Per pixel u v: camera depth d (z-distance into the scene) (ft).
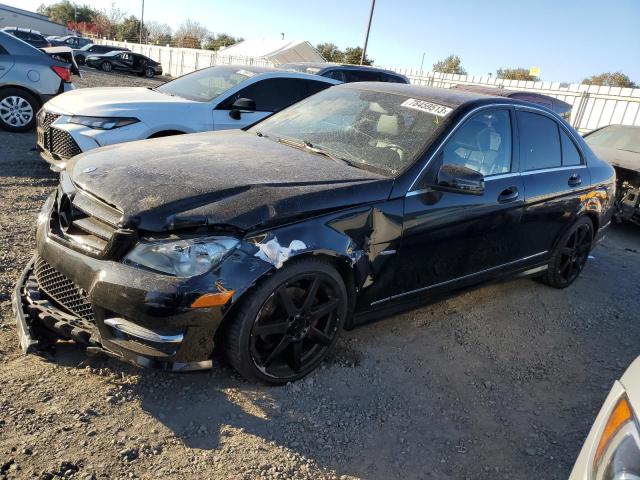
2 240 14.15
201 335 8.28
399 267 10.66
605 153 26.04
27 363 9.16
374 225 9.91
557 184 14.19
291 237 8.75
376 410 9.51
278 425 8.68
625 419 5.07
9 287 11.57
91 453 7.49
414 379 10.68
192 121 20.16
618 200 24.12
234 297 8.25
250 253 8.39
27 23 161.99
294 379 9.77
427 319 13.35
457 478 8.30
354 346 11.48
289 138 12.44
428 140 11.12
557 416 10.22
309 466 7.95
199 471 7.50
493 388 10.86
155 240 8.14
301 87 23.22
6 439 7.47
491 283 13.52
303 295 9.36
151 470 7.38
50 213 9.71
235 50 116.88
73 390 8.68
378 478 8.01
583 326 14.34
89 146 18.33
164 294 7.89
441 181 10.57
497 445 9.18
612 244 23.15
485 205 11.93
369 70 38.29
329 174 10.12
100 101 19.60
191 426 8.34
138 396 8.80
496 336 13.08
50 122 19.71
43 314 8.99
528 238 13.78
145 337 8.07
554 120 14.78
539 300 15.58
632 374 5.67
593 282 17.83
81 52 116.47
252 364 9.00
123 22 254.27
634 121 55.31
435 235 11.00
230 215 8.32
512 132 13.12
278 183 9.36
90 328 8.72
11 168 21.84
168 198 8.43
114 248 8.21
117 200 8.54
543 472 8.67
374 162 10.96
